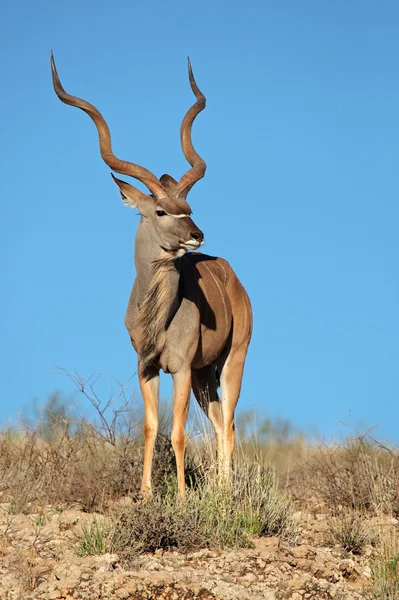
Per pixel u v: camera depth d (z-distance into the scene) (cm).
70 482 2889
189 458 3142
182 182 2859
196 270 3062
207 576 2208
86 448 3234
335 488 3030
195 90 3142
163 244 2756
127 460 3066
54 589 2092
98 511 2770
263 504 2633
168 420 3506
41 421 3372
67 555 2294
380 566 2348
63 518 2528
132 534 2392
